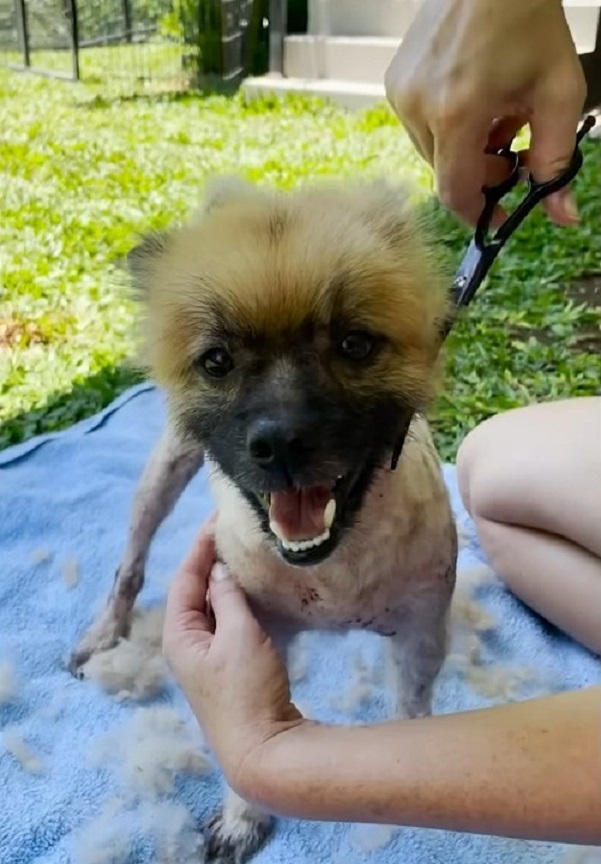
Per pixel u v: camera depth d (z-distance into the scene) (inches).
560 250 40.8
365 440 13.1
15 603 20.7
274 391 12.5
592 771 10.2
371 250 13.1
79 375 32.2
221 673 12.9
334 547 13.1
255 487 12.9
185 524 23.3
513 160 14.7
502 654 19.3
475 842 15.3
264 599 14.7
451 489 23.9
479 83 13.3
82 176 54.6
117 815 15.8
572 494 18.2
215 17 79.3
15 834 15.4
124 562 19.8
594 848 14.9
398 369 13.3
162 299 13.9
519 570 20.0
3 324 35.9
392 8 76.5
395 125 65.4
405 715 16.5
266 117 69.5
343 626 15.5
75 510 23.3
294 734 12.1
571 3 59.4
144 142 62.2
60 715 18.0
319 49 76.9
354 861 15.1
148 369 14.8
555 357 32.1
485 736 10.9
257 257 12.8
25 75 80.7
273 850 15.4
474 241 14.3
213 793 16.5
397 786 11.0
